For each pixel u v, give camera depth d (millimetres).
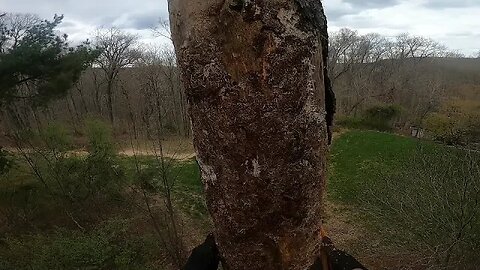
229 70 1264
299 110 1284
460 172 11055
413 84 33531
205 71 1283
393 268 12289
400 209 11250
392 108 28859
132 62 29844
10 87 13695
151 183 15602
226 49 1254
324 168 1396
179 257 12031
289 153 1299
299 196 1340
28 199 13805
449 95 30250
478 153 12156
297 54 1256
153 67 21500
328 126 1455
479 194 10414
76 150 15133
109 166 14633
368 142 23500
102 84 32438
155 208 14680
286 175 1312
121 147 17109
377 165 19469
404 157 18422
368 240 13961
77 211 14062
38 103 14289
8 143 16000
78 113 29938
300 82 1271
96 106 32188
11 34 14031
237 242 1393
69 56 14094
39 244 9602
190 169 17828
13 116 16281
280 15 1232
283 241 1370
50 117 24594
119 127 19938
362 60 35656
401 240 11609
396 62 36562
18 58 12914
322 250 1438
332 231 14773
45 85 13938
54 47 13734
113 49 29844
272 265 1392
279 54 1245
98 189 14500
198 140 1383
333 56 27672
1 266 9141
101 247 8961
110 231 10188
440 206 10555
